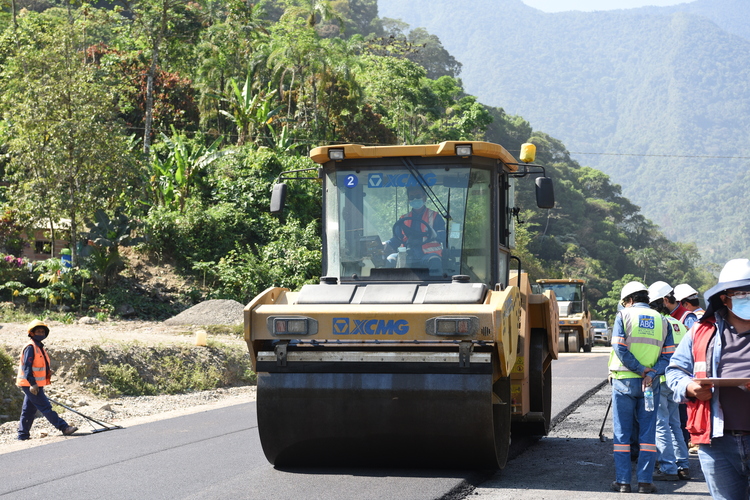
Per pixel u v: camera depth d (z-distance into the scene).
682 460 7.46
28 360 10.30
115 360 14.91
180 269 31.98
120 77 47.25
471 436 6.92
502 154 8.13
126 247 32.47
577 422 11.28
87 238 27.61
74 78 26.22
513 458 8.43
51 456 8.66
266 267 32.22
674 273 160.75
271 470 7.61
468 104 72.50
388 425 7.05
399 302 7.33
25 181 26.17
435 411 6.93
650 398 6.68
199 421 11.37
